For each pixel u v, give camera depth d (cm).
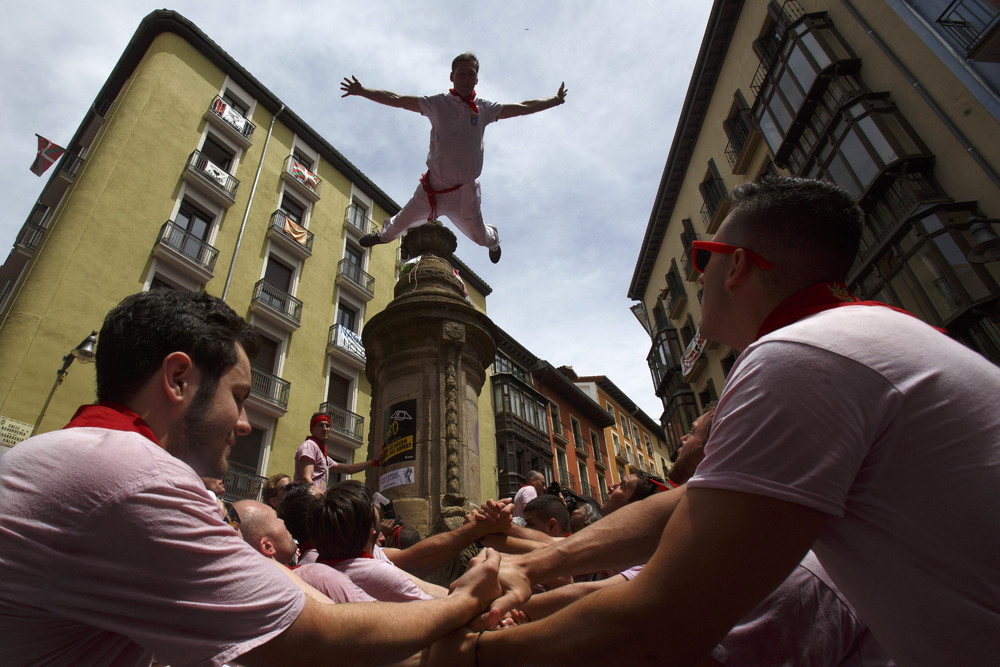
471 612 138
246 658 103
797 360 97
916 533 88
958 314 985
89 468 97
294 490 318
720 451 98
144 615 94
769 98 1529
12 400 1216
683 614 88
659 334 2572
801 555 88
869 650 151
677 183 2325
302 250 2038
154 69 1803
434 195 548
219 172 1855
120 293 1477
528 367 3319
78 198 1493
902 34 1177
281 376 1814
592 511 477
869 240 1214
